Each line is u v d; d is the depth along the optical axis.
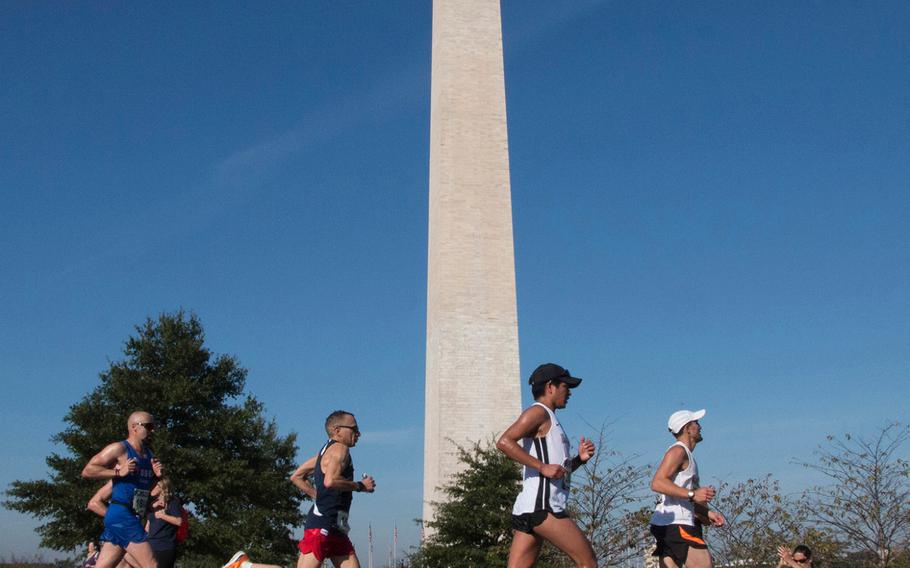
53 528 41.66
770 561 22.00
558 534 8.71
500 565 31.28
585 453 9.36
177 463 42.69
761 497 22.61
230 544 42.28
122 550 11.30
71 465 42.50
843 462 22.09
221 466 43.53
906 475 21.81
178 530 13.70
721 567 22.42
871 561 21.75
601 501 23.55
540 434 8.96
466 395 40.31
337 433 11.33
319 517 11.05
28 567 41.16
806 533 21.97
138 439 11.46
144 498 11.41
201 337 48.31
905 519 21.45
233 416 46.31
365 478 11.43
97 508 11.76
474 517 33.28
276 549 45.50
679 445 11.24
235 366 48.50
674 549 11.12
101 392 45.66
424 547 34.03
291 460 49.09
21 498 41.44
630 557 23.33
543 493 8.76
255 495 45.06
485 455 35.19
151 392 44.97
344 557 11.18
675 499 11.21
